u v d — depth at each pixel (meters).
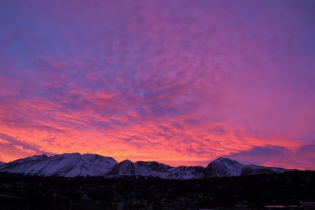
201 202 168.12
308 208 84.81
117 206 153.50
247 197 171.88
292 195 165.88
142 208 154.12
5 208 73.69
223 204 156.50
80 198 180.88
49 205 116.56
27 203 79.75
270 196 167.38
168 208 152.88
